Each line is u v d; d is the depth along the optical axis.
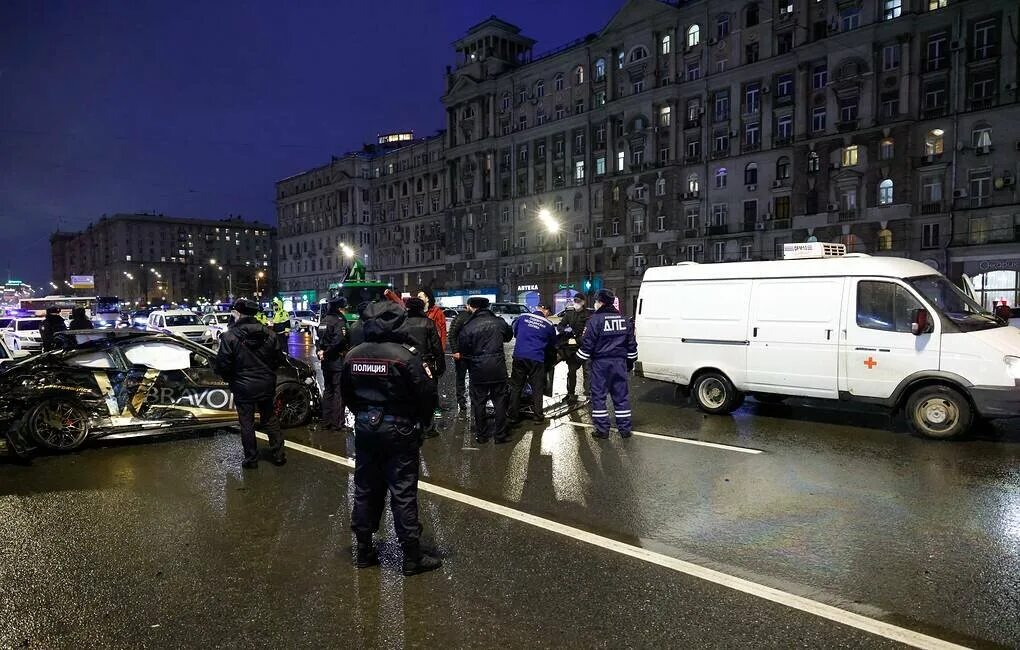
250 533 4.70
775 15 47.84
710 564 4.05
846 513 4.95
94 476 6.23
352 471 6.38
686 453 6.92
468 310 9.27
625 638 3.18
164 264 148.25
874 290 7.79
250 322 6.41
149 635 3.27
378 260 89.81
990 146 38.88
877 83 42.81
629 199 55.97
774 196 48.09
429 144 80.56
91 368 7.34
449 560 4.17
